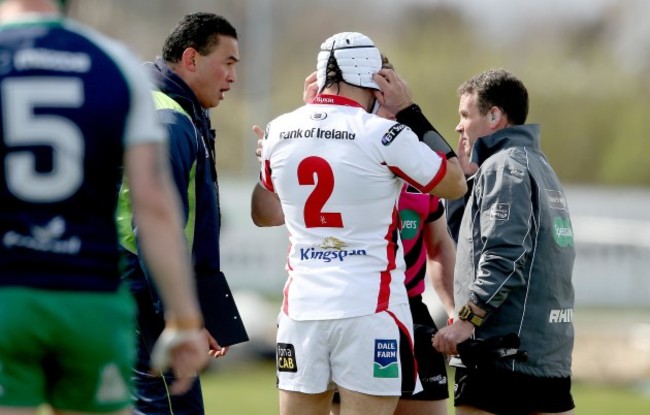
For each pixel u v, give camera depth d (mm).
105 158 13289
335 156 18797
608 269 95312
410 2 165000
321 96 19500
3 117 12992
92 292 13203
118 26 161000
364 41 19578
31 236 13023
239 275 97750
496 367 21250
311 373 19078
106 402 13562
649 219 98688
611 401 49594
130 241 20672
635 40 152000
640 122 136250
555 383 21609
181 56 21609
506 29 159125
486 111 22391
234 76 22172
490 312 20906
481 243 21359
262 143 20203
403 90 19859
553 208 21562
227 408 44469
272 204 21156
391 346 18859
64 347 13219
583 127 136750
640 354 62562
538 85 139000
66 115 13086
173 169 20094
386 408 19016
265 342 66625
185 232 20438
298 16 182375
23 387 13109
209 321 20953
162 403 20797
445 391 23125
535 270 21250
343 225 18891
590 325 72812
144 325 20750
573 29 157125
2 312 12922
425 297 57844
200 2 172250
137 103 13391
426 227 23562
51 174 13039
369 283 18844
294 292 19266
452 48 154000
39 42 13234
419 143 18938
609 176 135750
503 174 21141
